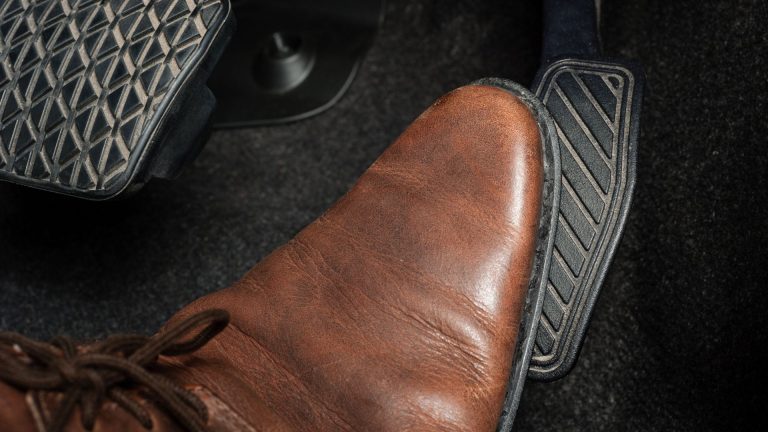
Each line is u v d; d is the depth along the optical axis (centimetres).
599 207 32
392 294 28
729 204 35
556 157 29
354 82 42
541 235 29
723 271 35
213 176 42
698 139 37
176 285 40
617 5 40
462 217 29
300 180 41
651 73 38
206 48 29
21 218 42
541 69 34
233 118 42
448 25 42
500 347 28
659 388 35
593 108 33
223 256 40
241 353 28
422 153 30
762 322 33
